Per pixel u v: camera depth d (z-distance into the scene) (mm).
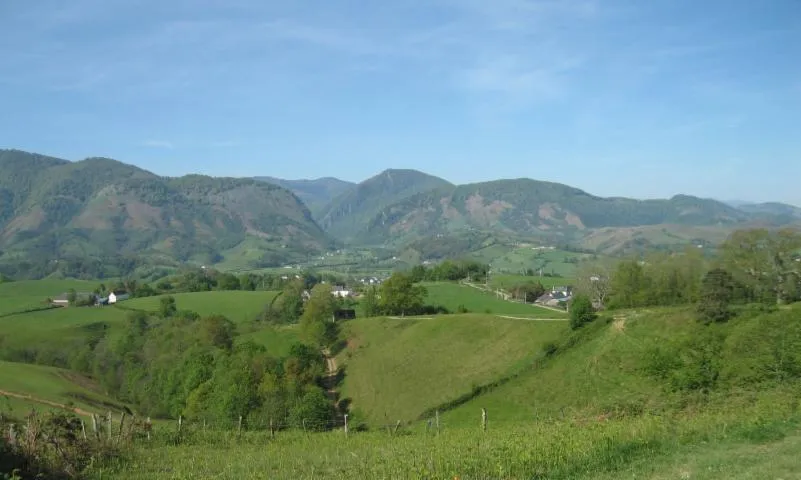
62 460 21250
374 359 81000
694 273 73188
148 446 31500
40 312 121812
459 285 147500
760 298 58219
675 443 19797
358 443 33250
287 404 58188
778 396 29172
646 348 51000
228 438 35938
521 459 19188
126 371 86875
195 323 96875
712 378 41219
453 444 25781
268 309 121250
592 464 18312
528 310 101750
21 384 62812
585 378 51344
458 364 67500
